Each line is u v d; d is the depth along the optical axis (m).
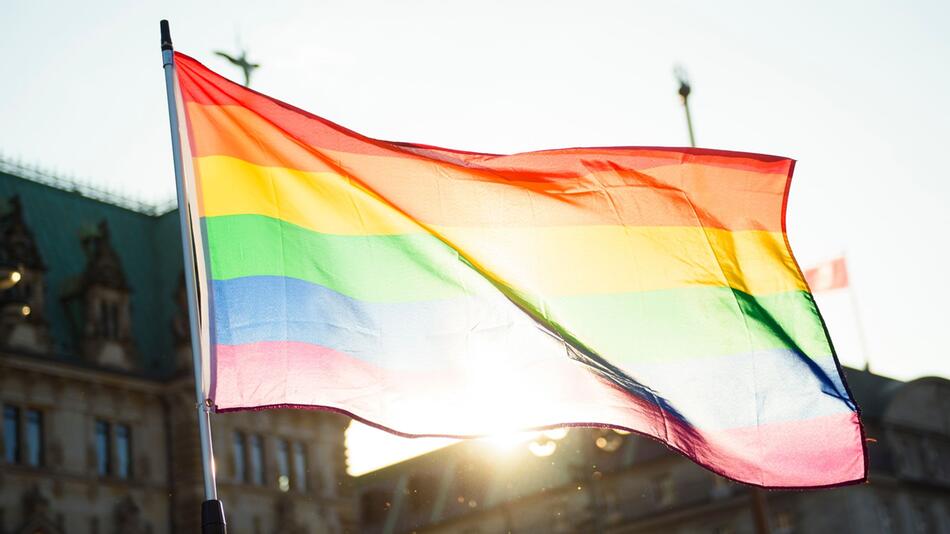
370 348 12.72
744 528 88.81
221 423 65.31
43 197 66.12
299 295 12.71
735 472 13.09
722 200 13.47
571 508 94.44
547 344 12.97
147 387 63.28
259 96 13.19
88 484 59.59
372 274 12.97
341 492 71.12
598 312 13.23
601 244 13.38
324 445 70.88
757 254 13.52
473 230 13.28
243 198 12.88
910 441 95.69
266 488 66.75
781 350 13.33
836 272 71.56
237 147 13.00
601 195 13.45
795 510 88.19
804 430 13.18
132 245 68.94
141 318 66.25
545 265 13.24
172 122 12.61
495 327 12.97
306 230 12.97
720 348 13.28
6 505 56.19
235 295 12.58
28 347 58.94
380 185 13.23
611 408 12.84
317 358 12.55
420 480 103.62
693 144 37.84
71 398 60.12
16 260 59.84
